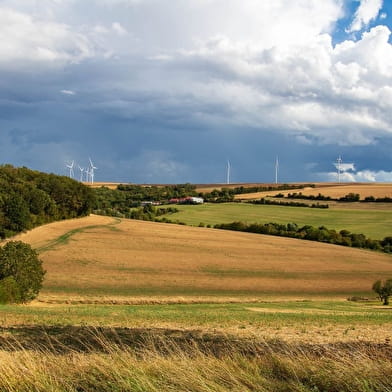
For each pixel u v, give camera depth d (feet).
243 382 21.61
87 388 21.62
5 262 133.90
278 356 24.94
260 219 416.87
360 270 245.04
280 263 245.65
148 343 31.01
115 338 43.52
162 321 71.31
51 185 299.58
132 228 304.30
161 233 297.33
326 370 22.93
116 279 191.21
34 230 263.49
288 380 22.43
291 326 67.67
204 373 21.97
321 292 199.41
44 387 21.31
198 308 126.82
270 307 136.67
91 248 240.94
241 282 204.74
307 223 403.34
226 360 24.12
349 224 396.98
